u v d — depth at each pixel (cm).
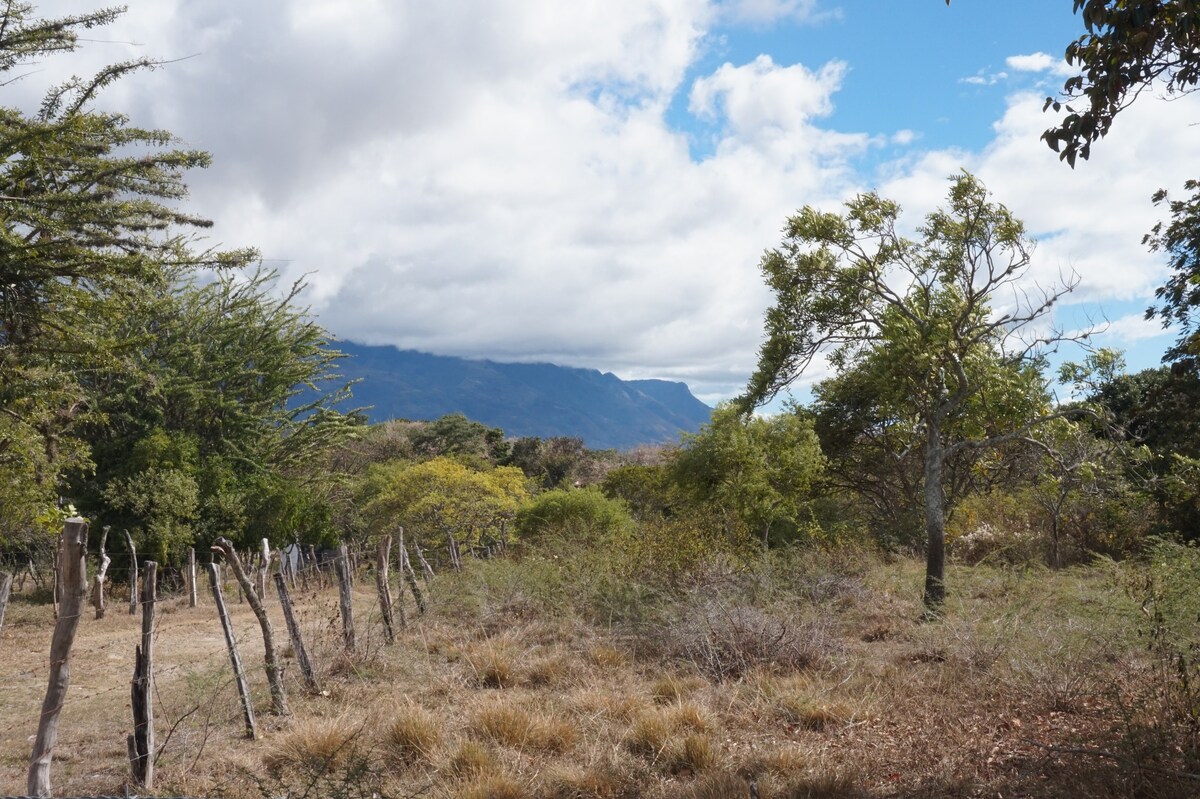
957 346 1423
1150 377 2420
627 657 1030
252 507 2638
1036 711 755
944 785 588
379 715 763
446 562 2334
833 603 1280
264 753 684
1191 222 1252
